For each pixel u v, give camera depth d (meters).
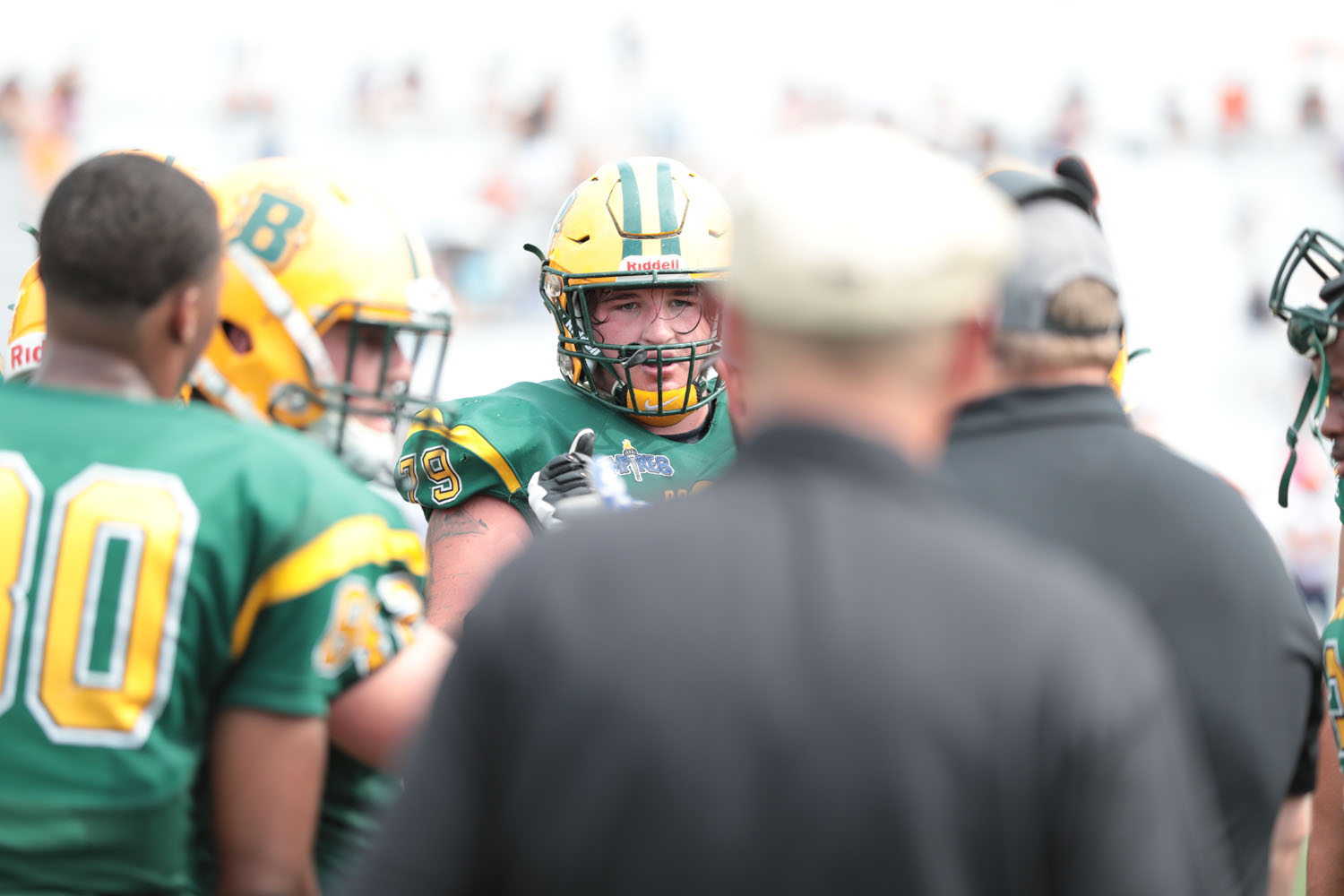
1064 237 4.79
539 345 34.47
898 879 2.95
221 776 4.24
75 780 4.00
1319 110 40.03
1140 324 36.22
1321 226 38.62
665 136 39.88
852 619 3.07
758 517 3.22
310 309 5.23
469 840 3.14
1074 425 4.70
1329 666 5.84
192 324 4.52
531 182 38.00
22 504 4.13
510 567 3.29
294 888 4.26
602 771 3.01
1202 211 38.56
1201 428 33.66
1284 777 4.46
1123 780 3.03
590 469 6.68
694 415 8.38
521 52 40.19
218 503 4.22
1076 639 3.12
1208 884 3.21
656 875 2.97
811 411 3.28
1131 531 4.47
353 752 4.53
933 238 3.22
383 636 4.48
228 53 38.59
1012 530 4.44
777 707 3.01
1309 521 28.84
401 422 5.62
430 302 5.39
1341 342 6.05
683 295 8.05
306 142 38.28
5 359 8.02
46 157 36.19
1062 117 40.25
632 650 3.06
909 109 40.59
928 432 3.41
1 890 3.94
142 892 4.07
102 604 4.08
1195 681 4.37
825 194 3.23
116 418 4.29
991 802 3.00
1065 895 3.03
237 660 4.27
